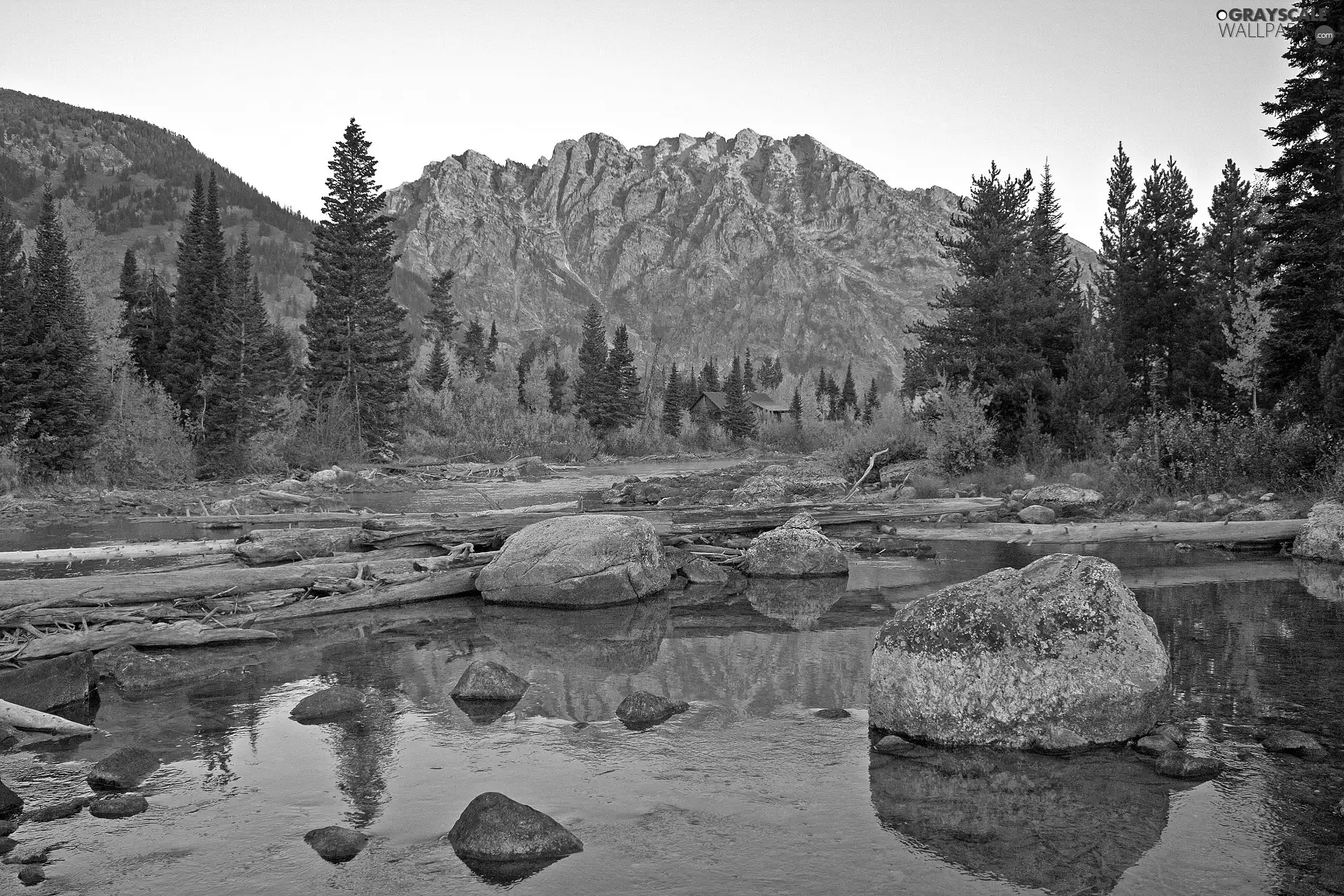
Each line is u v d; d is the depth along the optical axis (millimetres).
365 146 50281
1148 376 33719
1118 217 42719
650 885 4129
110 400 35344
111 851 4559
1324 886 4020
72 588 10852
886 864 4312
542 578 12258
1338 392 20141
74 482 29953
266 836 4742
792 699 7465
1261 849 4414
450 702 7449
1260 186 34969
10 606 10367
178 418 38375
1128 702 6094
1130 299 34125
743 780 5547
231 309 40375
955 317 30953
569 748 6211
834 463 30875
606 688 7852
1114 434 26094
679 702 7297
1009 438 28594
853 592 13031
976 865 4293
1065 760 5824
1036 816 4895
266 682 8211
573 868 4320
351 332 49625
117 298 52188
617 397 80438
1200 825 4719
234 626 10641
